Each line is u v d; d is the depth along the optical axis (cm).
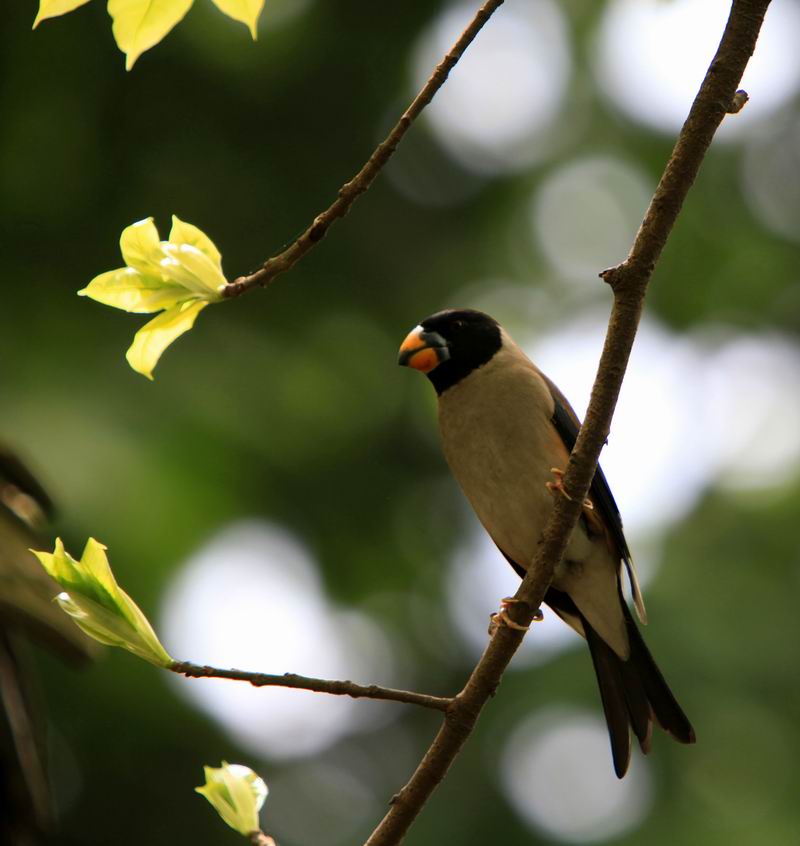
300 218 1445
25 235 1336
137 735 1218
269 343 1359
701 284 1534
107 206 1369
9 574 609
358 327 1446
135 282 438
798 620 1279
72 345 1266
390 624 1427
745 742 1215
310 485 1316
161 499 1120
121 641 432
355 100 1457
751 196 1573
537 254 1537
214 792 426
